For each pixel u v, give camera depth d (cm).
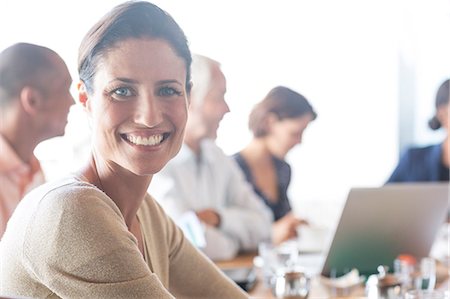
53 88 256
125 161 139
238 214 320
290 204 374
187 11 518
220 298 174
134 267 128
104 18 139
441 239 343
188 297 174
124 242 129
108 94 137
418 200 263
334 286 244
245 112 520
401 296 224
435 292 202
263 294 239
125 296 126
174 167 324
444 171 424
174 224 172
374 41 550
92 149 146
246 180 366
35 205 132
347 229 254
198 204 328
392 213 260
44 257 127
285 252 269
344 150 550
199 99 330
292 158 544
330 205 426
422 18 548
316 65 544
